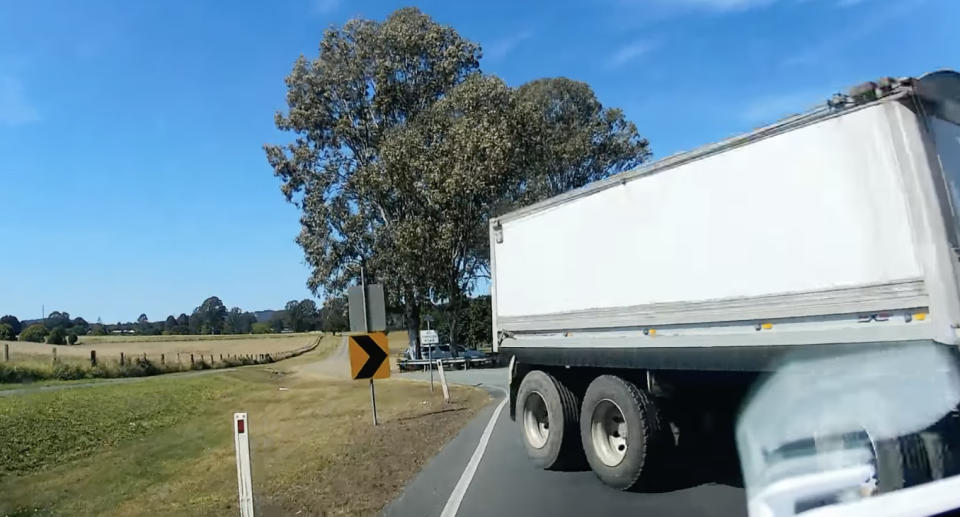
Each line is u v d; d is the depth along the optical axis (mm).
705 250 7098
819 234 5793
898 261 5152
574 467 9922
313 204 48531
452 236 40906
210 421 23703
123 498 12031
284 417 23141
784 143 6160
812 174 5867
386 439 14289
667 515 7102
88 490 13211
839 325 5609
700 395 7797
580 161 53125
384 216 46062
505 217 11578
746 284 6559
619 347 8516
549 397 10000
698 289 7184
